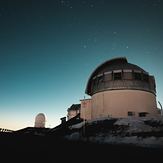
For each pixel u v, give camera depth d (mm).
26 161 9125
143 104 34438
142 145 17656
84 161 10195
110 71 36969
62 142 16766
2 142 13359
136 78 35594
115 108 34375
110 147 15492
